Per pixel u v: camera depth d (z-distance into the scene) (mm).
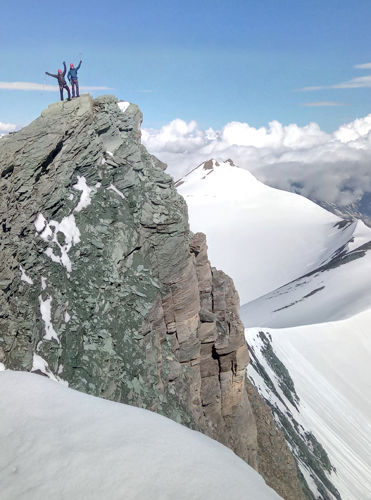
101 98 37719
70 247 31750
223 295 41750
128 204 36188
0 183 27891
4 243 27047
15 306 26547
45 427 6773
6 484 6023
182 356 37219
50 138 31141
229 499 5531
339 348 124375
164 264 36750
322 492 53469
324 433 78188
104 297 31734
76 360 28328
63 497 5742
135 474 5914
